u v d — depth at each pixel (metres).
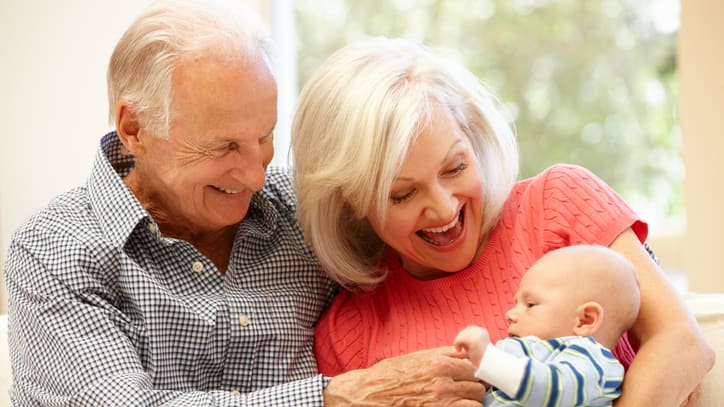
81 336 1.94
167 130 1.98
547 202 2.07
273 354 2.13
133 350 1.97
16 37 4.00
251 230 2.19
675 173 5.38
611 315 1.80
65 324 1.96
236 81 1.95
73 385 1.91
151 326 2.01
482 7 5.57
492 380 1.68
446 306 2.11
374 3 5.54
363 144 1.96
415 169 1.95
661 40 5.38
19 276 2.03
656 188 5.43
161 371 2.02
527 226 2.09
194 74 1.94
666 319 1.85
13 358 2.07
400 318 2.15
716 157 3.82
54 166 4.03
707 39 3.80
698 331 1.85
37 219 2.11
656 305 1.87
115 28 4.04
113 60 2.05
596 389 1.70
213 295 2.11
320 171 2.05
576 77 5.52
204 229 2.17
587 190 2.05
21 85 4.01
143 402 1.86
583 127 5.54
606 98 5.49
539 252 2.05
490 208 2.09
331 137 2.03
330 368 2.20
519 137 5.61
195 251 2.10
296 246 2.25
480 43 5.59
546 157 5.60
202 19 1.99
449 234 2.05
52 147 4.03
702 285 3.91
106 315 1.97
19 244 2.06
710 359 1.85
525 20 5.55
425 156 1.94
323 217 2.16
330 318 2.22
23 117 4.01
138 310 2.02
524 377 1.66
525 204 2.11
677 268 5.15
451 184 2.00
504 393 1.78
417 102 1.95
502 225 2.13
